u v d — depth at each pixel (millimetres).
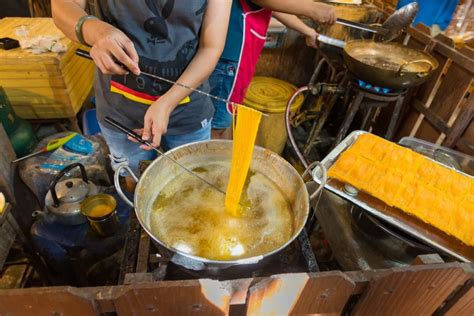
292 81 2660
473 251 827
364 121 2004
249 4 1430
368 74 1442
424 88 1795
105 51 797
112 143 1294
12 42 1719
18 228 1288
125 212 1536
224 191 900
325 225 1112
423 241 854
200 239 762
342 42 1830
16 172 1585
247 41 1507
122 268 772
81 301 503
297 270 784
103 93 1174
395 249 965
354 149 1082
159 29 974
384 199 909
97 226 1347
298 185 830
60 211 1402
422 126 1827
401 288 600
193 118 1254
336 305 626
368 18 2297
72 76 1889
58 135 1836
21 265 1614
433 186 960
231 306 617
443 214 874
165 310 559
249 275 740
